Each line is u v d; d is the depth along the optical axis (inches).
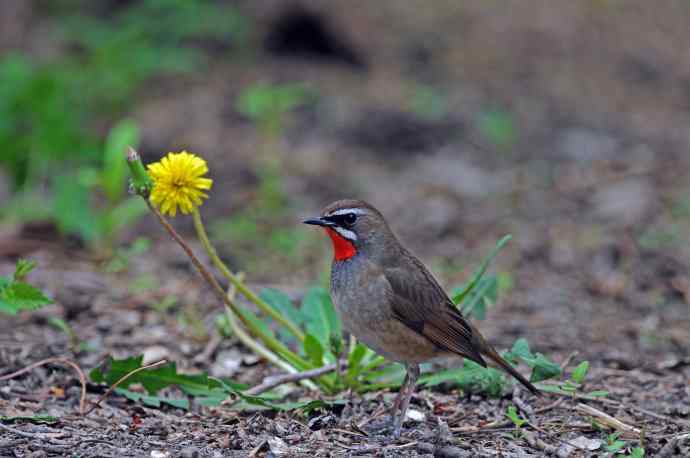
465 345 338.0
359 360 366.9
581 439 326.3
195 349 422.3
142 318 453.7
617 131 794.2
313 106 776.3
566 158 743.1
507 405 360.5
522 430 334.0
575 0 1049.5
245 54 847.7
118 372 352.8
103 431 321.4
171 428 331.0
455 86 840.3
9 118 629.9
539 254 584.7
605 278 548.7
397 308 332.8
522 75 880.9
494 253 367.2
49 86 641.6
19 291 329.1
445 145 748.6
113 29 819.4
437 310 337.1
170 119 743.1
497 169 721.0
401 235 612.1
